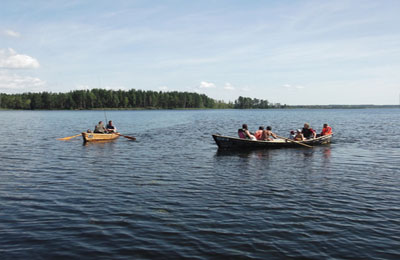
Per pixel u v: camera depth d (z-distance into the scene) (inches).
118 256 204.7
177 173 442.3
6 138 902.4
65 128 1331.2
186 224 255.0
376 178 410.6
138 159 557.6
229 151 655.8
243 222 258.5
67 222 259.4
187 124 1705.2
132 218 268.2
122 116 2974.9
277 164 511.8
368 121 1902.1
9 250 211.6
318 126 1503.4
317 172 449.1
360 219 264.7
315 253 207.3
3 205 300.7
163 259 200.7
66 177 415.8
